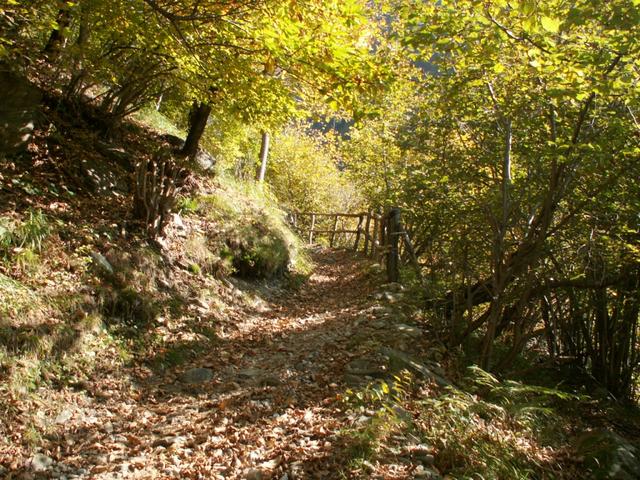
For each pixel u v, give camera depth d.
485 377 5.38
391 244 9.87
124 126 10.38
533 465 4.17
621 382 8.31
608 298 7.77
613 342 8.09
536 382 7.30
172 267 7.54
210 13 4.90
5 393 4.09
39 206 6.19
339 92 4.84
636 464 4.33
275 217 12.91
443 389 5.35
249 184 14.02
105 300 5.79
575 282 6.41
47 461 3.75
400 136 8.77
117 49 7.63
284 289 10.35
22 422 3.99
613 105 5.92
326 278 12.84
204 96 8.06
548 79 5.30
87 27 6.79
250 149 18.36
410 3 5.45
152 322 6.30
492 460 3.88
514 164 7.52
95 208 7.15
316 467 3.72
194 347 6.39
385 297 8.58
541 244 6.00
